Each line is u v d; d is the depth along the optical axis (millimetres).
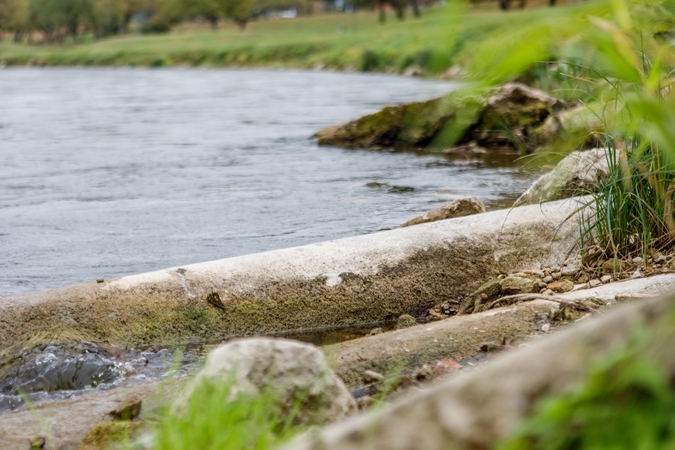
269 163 12148
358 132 13977
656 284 4102
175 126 18266
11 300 3990
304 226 7465
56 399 3443
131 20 148875
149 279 4242
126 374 3695
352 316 4527
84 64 86062
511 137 11594
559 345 1084
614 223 4801
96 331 3930
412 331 3791
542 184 5867
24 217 8156
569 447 970
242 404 2268
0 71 69938
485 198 8641
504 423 1071
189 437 1952
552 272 4875
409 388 3168
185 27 151250
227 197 9164
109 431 2717
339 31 89625
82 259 6320
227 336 4199
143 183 10344
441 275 4789
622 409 930
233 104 25047
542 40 828
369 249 4746
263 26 125938
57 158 13000
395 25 61625
